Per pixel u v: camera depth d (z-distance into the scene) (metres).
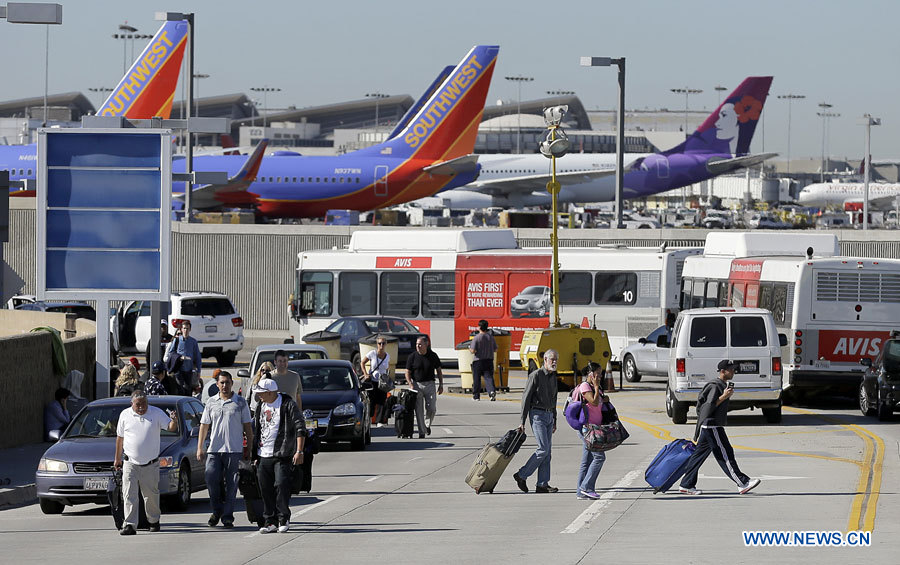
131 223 94.31
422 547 49.81
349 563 46.50
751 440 92.31
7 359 94.75
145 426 57.47
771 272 120.00
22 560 49.31
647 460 81.44
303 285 168.62
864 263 113.75
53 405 101.56
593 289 159.25
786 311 116.31
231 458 58.72
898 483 67.06
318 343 144.00
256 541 53.44
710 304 136.12
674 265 157.12
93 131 93.56
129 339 158.75
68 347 109.75
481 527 54.91
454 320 162.00
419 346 101.06
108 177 94.00
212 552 50.62
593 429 62.62
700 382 102.06
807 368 114.50
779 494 63.41
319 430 89.12
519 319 160.00
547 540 50.28
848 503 59.59
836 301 114.19
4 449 94.19
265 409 55.75
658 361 144.25
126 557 49.78
